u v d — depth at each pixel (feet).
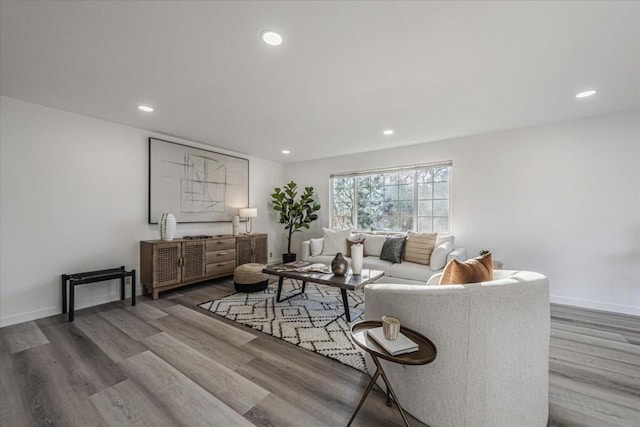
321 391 5.36
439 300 4.24
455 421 4.18
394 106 8.97
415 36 5.45
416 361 3.59
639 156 9.21
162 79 7.23
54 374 5.84
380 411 4.82
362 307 10.07
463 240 12.57
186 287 12.78
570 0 4.48
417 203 14.15
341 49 5.90
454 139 12.82
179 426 4.46
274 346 7.15
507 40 5.56
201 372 5.96
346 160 16.52
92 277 9.20
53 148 9.25
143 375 5.82
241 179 16.07
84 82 7.39
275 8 4.67
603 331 8.05
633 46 5.70
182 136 12.64
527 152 11.09
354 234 15.06
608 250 9.69
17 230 8.57
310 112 9.58
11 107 8.42
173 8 4.66
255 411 4.81
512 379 4.07
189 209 13.34
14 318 8.45
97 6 4.60
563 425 4.52
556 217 10.55
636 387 5.49
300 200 17.30
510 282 4.18
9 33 5.30
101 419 4.60
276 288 12.58
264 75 7.01
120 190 10.94
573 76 7.00
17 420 4.57
